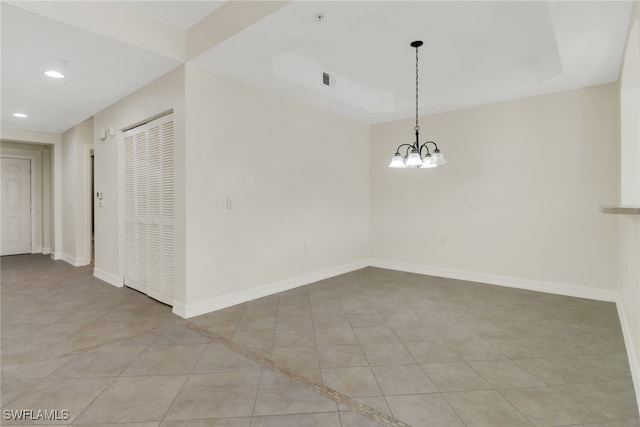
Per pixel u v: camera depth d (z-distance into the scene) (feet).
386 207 17.39
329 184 15.40
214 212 10.61
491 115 14.05
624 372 6.87
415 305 11.25
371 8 7.66
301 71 11.63
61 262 18.49
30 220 21.72
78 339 8.45
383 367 7.12
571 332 8.94
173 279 10.67
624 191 9.97
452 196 15.15
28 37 8.21
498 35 9.37
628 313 8.16
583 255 12.13
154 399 5.94
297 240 13.75
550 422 5.33
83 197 17.80
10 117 15.51
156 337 8.59
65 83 11.22
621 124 10.03
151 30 9.02
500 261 13.92
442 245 15.48
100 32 8.07
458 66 11.78
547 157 12.80
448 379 6.64
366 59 11.41
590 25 7.76
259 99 12.03
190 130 9.87
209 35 8.98
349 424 5.31
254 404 5.82
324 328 9.25
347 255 16.55
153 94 11.06
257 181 12.01
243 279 11.58
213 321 9.71
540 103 12.92
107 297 11.85
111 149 13.60
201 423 5.32
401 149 16.75
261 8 7.73
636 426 5.22
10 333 8.79
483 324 9.54
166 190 10.82
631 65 8.57
